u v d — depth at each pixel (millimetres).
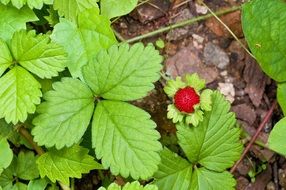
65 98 231
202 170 253
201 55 288
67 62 241
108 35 250
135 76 233
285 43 267
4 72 247
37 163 239
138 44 235
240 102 287
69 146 228
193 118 248
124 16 287
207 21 291
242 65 289
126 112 231
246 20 265
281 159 289
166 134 278
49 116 229
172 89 254
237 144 254
